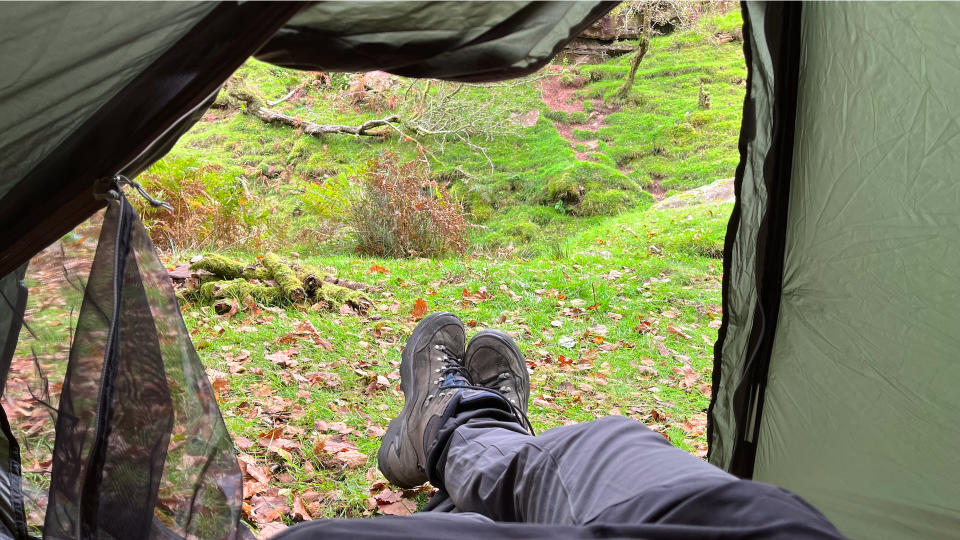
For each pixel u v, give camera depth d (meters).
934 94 1.19
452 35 0.93
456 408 1.61
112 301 0.98
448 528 0.77
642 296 4.21
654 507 0.84
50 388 1.13
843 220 1.32
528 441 1.21
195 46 0.87
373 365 2.75
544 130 10.61
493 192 9.20
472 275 4.38
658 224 6.98
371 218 6.58
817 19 1.18
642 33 12.30
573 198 8.74
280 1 0.82
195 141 10.46
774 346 1.48
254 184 9.48
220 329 2.92
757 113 1.25
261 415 2.21
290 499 1.77
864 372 1.37
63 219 1.00
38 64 0.87
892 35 1.18
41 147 0.95
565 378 2.88
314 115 11.12
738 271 1.43
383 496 1.81
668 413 2.64
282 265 3.56
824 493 1.47
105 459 0.98
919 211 1.25
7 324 1.12
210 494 1.08
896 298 1.30
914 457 1.34
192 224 5.86
